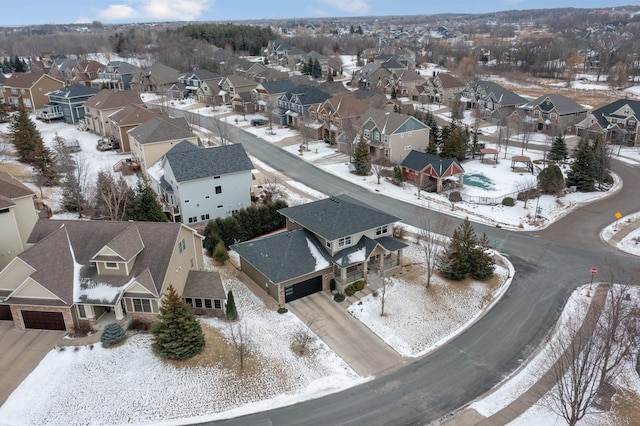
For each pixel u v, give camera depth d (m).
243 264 42.12
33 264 32.97
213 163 51.81
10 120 81.38
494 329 35.84
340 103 83.50
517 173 68.00
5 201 39.56
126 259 32.97
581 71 166.62
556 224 52.59
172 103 115.25
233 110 106.56
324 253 40.03
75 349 31.25
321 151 78.00
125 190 48.88
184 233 37.12
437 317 36.94
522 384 30.31
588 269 43.53
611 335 28.22
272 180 63.78
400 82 125.94
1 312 34.22
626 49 184.50
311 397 29.16
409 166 63.78
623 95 124.19
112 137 76.81
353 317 36.62
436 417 27.73
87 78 130.38
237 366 30.83
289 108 94.38
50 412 27.11
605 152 64.56
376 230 42.00
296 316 36.56
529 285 41.28
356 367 31.72
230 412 27.91
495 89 103.88
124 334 32.31
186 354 30.75
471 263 41.47
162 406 27.91
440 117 102.88
